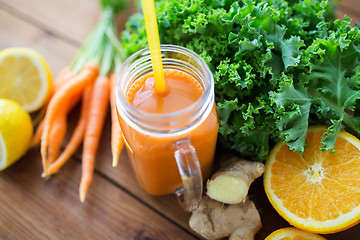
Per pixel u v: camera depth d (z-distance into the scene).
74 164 0.46
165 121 0.33
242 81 0.39
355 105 0.41
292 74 0.39
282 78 0.39
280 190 0.41
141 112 0.33
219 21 0.40
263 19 0.39
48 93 0.48
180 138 0.35
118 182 0.45
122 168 0.45
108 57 0.50
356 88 0.40
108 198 0.44
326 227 0.39
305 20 0.43
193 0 0.41
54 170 0.44
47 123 0.45
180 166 0.34
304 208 0.40
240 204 0.40
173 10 0.41
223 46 0.40
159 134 0.35
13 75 0.47
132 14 0.54
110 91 0.48
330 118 0.40
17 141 0.43
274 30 0.40
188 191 0.35
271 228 0.42
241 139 0.42
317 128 0.41
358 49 0.39
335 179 0.40
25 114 0.45
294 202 0.40
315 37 0.42
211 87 0.35
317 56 0.40
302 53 0.39
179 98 0.36
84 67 0.48
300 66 0.39
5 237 0.42
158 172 0.39
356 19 0.49
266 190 0.41
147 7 0.32
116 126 0.44
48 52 0.52
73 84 0.46
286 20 0.41
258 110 0.40
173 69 0.38
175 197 0.44
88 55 0.49
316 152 0.41
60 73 0.49
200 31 0.41
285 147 0.42
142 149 0.36
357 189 0.39
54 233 0.42
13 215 0.43
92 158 0.45
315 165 0.41
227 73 0.40
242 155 0.43
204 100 0.34
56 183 0.45
